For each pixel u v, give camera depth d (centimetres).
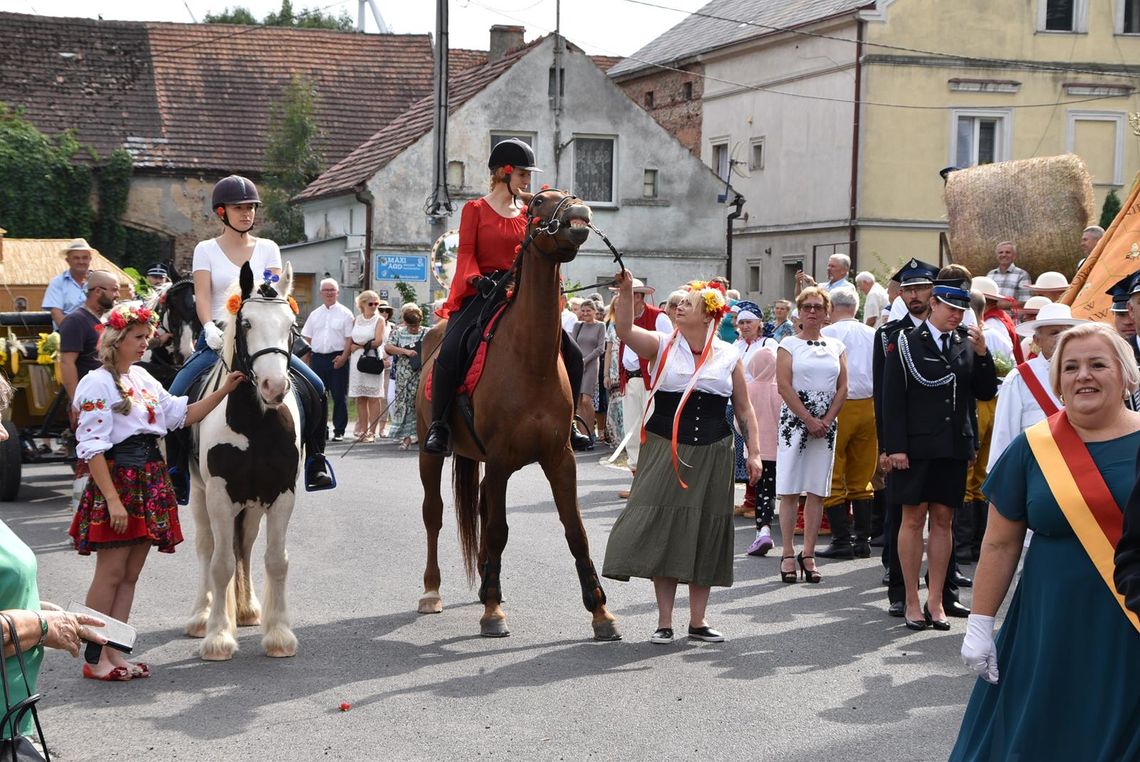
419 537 1123
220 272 800
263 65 4041
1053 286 1280
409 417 1845
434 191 2252
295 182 3694
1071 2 3212
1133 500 389
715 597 902
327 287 1948
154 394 694
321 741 586
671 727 609
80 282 1380
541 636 784
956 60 3156
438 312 959
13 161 3506
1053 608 432
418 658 730
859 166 3142
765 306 3500
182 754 568
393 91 4078
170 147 3744
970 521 1052
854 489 1047
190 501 797
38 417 1367
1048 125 3212
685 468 754
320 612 845
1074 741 426
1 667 358
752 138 3556
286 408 726
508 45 3684
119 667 684
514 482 1470
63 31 3941
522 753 571
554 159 3175
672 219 3272
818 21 3225
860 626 819
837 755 571
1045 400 757
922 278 833
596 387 1744
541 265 746
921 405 805
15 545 386
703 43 3791
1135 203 1082
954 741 591
